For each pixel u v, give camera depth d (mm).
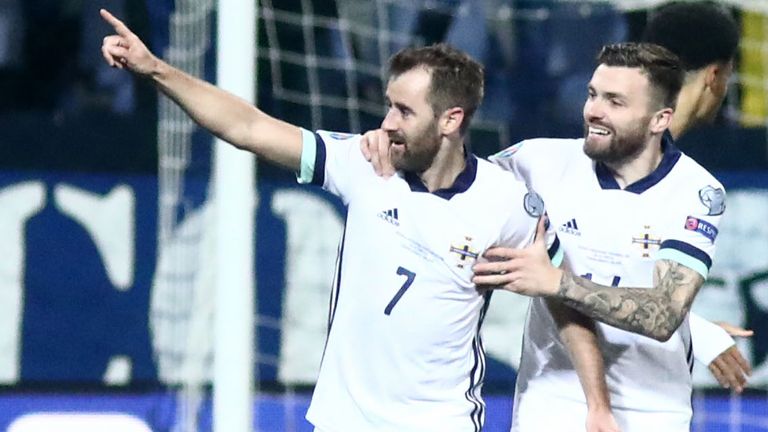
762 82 26250
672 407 14570
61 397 23031
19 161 23297
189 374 21203
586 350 13789
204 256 22281
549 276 13133
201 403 21688
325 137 13617
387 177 13484
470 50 26625
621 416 14453
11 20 27594
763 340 23531
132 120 23562
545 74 26688
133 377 23188
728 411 23500
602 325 14234
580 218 14047
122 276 23328
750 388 23609
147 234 23406
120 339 23234
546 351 14555
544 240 13609
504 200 13500
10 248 23234
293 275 23094
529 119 26016
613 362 14344
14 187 23266
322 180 13602
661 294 13367
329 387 13703
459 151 13469
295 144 13445
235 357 16516
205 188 22641
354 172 13539
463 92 13125
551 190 14195
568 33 26688
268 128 13391
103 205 23422
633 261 13945
